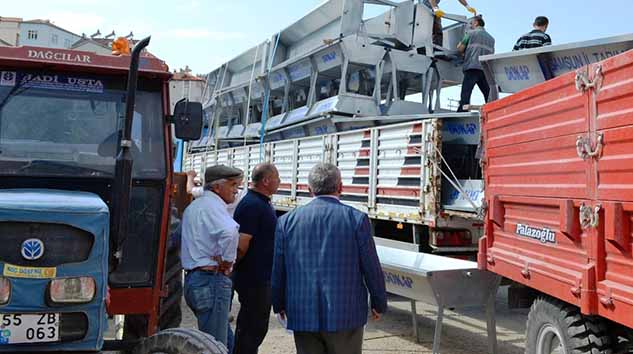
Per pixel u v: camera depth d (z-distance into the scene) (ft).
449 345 19.60
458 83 37.01
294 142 33.81
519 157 14.28
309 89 40.16
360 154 27.55
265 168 14.87
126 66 12.89
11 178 11.66
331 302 11.07
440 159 22.66
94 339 9.49
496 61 19.07
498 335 20.95
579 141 11.53
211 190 14.10
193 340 9.97
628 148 10.06
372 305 11.61
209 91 56.65
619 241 10.27
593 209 11.02
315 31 39.11
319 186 11.85
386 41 35.70
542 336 13.38
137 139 13.00
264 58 43.96
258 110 49.67
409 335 20.85
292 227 11.69
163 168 13.03
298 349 11.75
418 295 18.42
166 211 13.08
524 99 14.06
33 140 12.13
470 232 23.75
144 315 13.19
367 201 26.96
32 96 12.36
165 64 13.20
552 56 17.13
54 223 9.35
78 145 12.33
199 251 13.47
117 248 10.98
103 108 12.76
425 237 24.39
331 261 11.23
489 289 17.51
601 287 10.85
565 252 12.20
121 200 10.94
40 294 9.20
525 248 14.02
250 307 14.48
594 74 11.09
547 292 12.80
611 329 12.02
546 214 13.00
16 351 9.11
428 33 35.60
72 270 9.39
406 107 34.06
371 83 36.47
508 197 14.79
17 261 9.14
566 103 12.13
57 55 12.48
